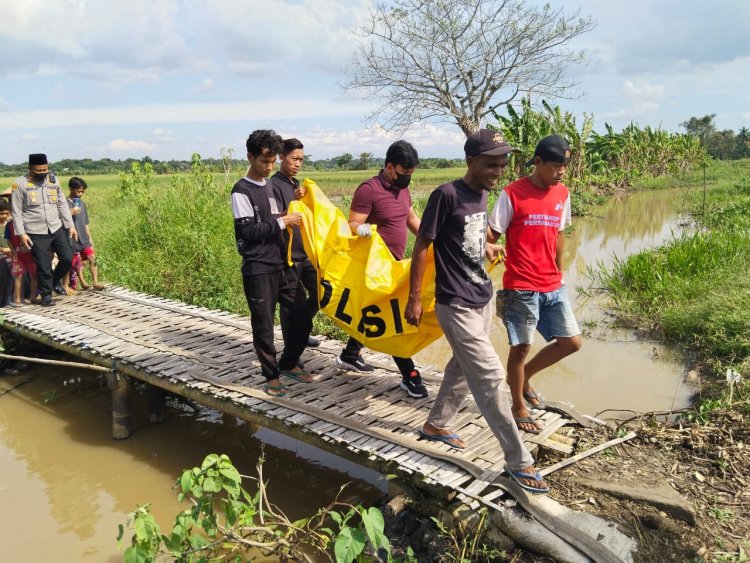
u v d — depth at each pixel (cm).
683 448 383
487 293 323
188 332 601
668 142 3369
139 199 1018
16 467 486
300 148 471
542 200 354
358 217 415
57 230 698
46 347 728
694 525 311
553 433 396
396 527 350
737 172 3512
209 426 561
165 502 436
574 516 308
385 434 381
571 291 903
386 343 395
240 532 338
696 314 657
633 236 1447
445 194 308
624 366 607
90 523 410
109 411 593
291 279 451
